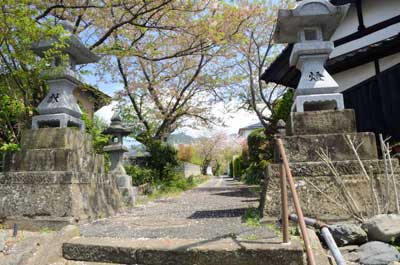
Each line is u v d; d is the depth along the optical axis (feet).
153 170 44.04
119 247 10.08
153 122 53.11
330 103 14.76
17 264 9.41
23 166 16.12
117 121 30.83
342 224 10.83
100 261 10.22
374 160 12.81
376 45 21.18
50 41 16.99
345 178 12.70
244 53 45.47
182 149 88.69
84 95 48.73
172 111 50.49
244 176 68.33
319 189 12.48
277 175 13.29
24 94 20.08
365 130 22.95
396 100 21.52
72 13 29.50
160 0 26.84
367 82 23.26
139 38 31.58
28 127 20.83
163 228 13.33
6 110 19.42
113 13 30.68
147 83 47.67
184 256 9.41
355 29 25.34
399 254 8.87
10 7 15.14
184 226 13.66
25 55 16.56
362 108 23.38
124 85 47.65
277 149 10.08
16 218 14.84
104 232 12.70
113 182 21.43
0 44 16.19
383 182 12.44
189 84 48.88
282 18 14.53
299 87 14.35
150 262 9.71
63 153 15.81
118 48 29.45
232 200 27.04
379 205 12.07
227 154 153.48
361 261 8.96
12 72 17.92
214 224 13.69
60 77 17.37
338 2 25.02
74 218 14.62
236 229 11.98
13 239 11.78
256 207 18.24
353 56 22.45
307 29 15.21
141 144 48.96
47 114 17.17
